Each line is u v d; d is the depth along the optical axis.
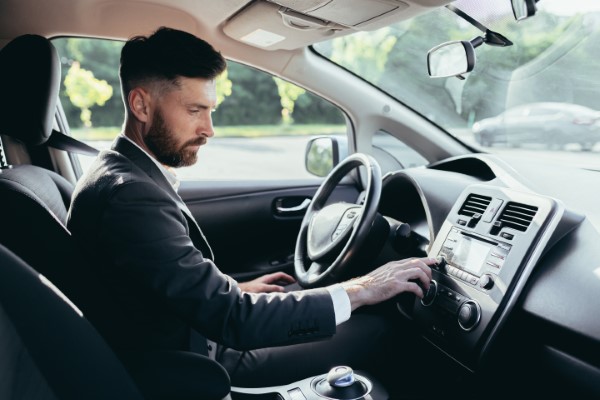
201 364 1.08
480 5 1.62
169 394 1.03
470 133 2.26
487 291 1.27
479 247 1.37
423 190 1.71
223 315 1.05
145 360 1.05
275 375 1.40
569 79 2.02
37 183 1.31
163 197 1.07
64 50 3.16
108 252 1.03
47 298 0.84
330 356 1.46
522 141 2.16
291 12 1.57
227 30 1.84
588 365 1.14
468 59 1.68
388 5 1.44
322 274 1.59
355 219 1.62
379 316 1.61
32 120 1.39
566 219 1.29
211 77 1.16
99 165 1.13
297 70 2.09
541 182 1.50
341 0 1.42
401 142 2.29
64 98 2.34
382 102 2.22
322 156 2.32
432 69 1.84
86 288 1.07
